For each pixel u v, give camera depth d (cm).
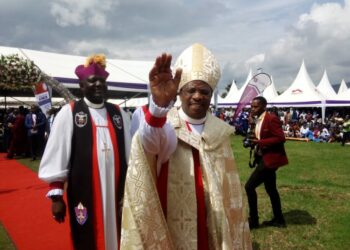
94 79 312
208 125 220
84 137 302
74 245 297
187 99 215
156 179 203
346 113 2797
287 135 2220
